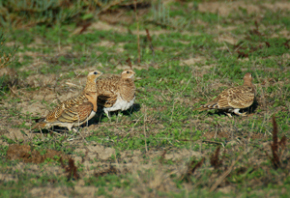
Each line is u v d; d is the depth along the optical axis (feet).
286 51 69.05
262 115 46.68
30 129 43.21
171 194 30.81
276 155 34.06
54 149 39.86
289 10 98.94
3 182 33.76
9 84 57.00
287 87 52.26
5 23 87.10
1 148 40.50
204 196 30.42
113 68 65.05
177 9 99.60
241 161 35.78
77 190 32.53
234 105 45.34
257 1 104.94
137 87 56.29
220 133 42.04
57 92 55.42
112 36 82.33
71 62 67.77
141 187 31.76
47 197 31.50
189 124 44.80
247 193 30.99
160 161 36.11
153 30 87.51
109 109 46.75
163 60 67.72
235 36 79.51
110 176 34.17
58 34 83.82
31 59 69.05
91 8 94.79
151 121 45.85
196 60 67.62
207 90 53.57
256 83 56.03
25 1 89.25
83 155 38.78
